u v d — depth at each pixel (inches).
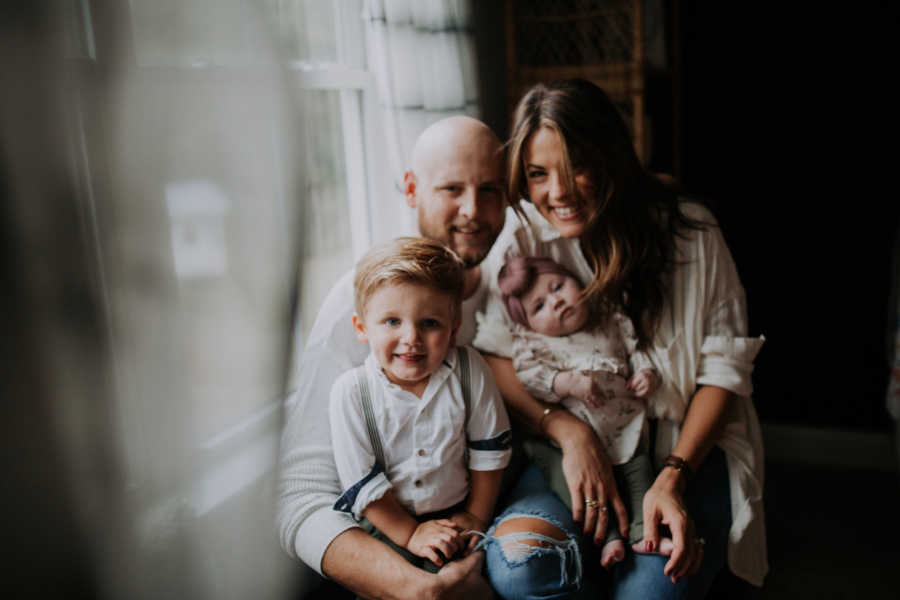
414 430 41.0
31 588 27.9
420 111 57.9
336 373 44.4
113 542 30.3
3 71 26.4
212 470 36.7
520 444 50.6
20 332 26.9
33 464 27.5
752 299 89.4
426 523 40.8
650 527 42.5
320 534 39.2
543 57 85.4
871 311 85.0
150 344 31.7
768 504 80.0
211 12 34.9
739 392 49.0
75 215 28.3
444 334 40.1
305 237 40.9
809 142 83.5
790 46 82.0
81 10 29.2
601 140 45.6
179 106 33.1
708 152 87.5
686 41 85.4
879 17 78.4
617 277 47.3
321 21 53.9
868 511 77.3
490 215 47.2
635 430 47.4
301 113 40.1
